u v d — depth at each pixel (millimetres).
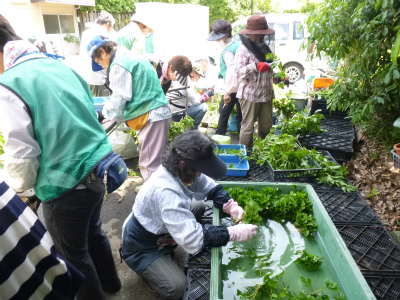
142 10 9852
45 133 1549
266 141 3457
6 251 916
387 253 2094
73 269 1230
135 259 2129
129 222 2150
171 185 1857
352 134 4281
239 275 1933
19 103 1475
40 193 1696
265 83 3701
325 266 1996
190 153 1722
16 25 9461
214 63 7895
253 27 3564
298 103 5434
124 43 4617
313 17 3533
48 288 1067
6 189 967
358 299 1555
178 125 3980
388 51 3221
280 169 3049
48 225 1795
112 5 13172
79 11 11852
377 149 4223
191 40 10789
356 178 3578
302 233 2271
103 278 2262
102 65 2771
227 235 1880
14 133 1478
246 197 2463
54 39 10727
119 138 4234
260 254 2104
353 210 2553
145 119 2814
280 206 2377
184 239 1821
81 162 1621
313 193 2461
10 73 1507
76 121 1609
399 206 3025
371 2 2979
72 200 1678
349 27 3271
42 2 9930
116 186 1779
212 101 6352
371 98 3359
